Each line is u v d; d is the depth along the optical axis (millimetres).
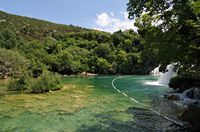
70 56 70000
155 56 14828
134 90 32531
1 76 46375
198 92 22406
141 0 12367
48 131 14617
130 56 71812
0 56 46844
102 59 72250
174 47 12188
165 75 42344
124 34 88688
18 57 49688
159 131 14336
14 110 20016
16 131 14672
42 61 63156
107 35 95000
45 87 30500
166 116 17672
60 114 18734
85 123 16281
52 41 88250
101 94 28844
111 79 52406
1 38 70188
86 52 77250
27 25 117812
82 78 55000
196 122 14906
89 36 98188
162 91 31297
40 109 20422
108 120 16938
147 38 13445
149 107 20984
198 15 10625
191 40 11633
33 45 74812
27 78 33156
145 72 71875
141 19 13250
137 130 14625
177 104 22062
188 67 13383
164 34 12211
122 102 23562
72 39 95500
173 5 11133
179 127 15047
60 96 27016
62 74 65562
